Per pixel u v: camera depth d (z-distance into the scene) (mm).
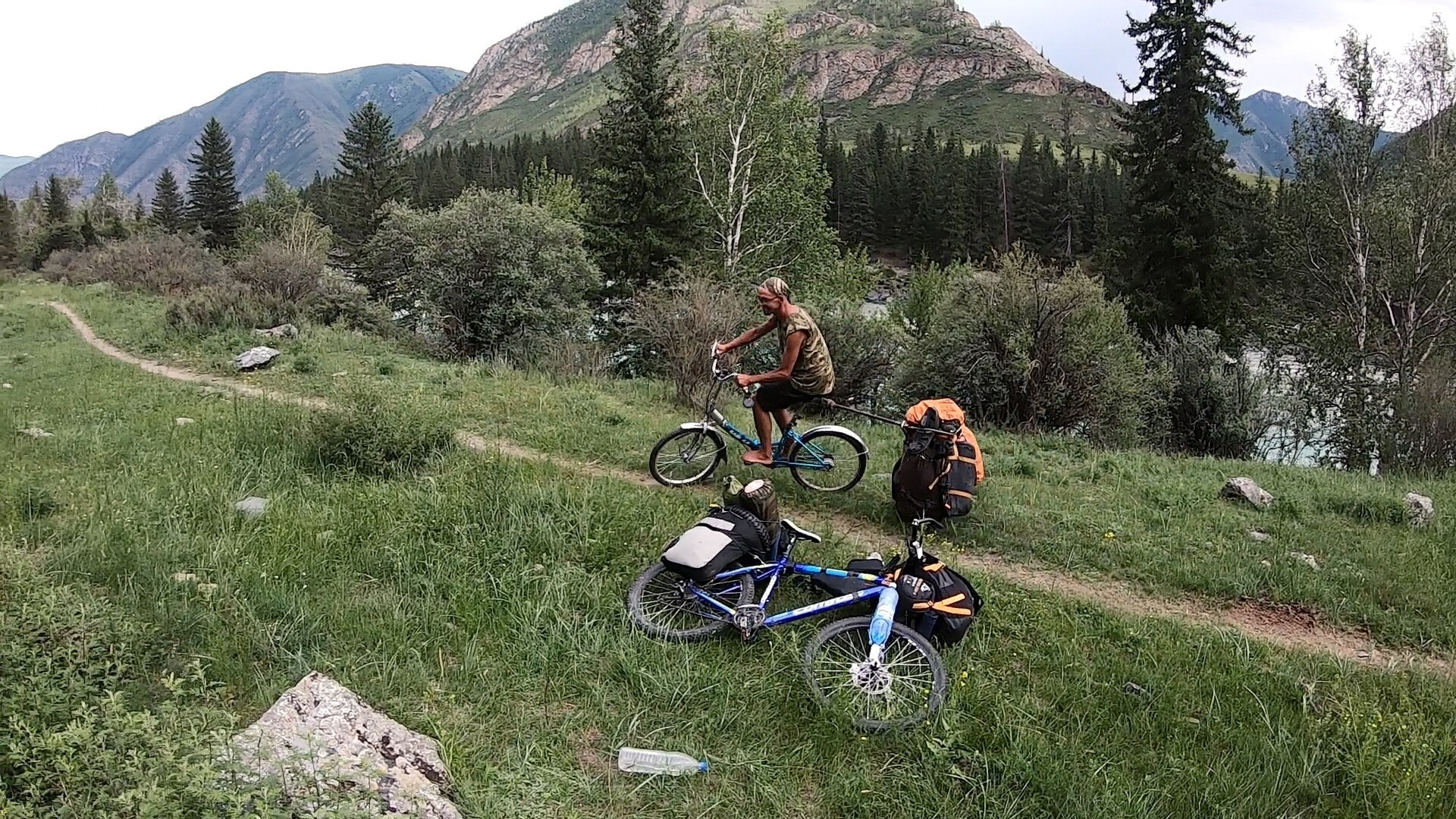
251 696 3916
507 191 18031
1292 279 24625
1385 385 18281
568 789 3582
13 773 2945
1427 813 3785
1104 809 3668
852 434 7434
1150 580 6211
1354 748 4184
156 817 2539
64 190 92812
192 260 31016
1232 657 5051
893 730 4074
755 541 5039
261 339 15398
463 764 3568
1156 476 9070
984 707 4352
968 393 12742
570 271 18016
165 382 11859
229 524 5750
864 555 6156
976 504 7359
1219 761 4078
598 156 25594
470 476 6855
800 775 3855
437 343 16750
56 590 4246
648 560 5680
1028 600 5637
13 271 53844
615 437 9023
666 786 3670
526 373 13336
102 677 3658
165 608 4438
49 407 10227
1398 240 21828
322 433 7559
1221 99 24156
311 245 30438
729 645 4785
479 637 4652
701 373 11766
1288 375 20547
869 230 73000
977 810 3666
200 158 67500
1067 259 62344
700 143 30312
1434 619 5758
